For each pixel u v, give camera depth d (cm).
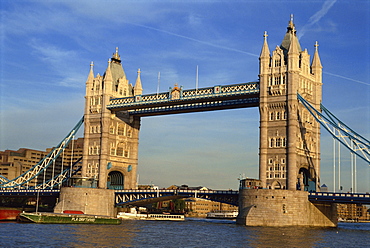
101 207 15138
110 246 8000
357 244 8938
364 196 11806
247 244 8519
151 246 8175
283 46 13962
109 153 16325
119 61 17562
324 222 13375
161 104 15350
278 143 13162
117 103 16262
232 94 14025
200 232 10744
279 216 12094
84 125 16862
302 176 13012
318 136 14062
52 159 17500
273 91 13325
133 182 16975
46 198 19900
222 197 14012
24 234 9188
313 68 14275
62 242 8244
